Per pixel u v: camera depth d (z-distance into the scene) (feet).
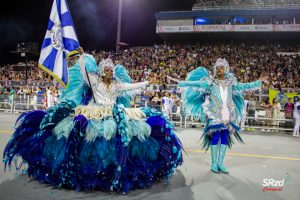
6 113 57.16
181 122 46.19
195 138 33.32
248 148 28.22
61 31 15.78
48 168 14.38
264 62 90.17
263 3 120.37
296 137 40.73
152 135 15.15
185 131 40.45
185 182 16.02
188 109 19.22
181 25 123.24
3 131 32.40
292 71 81.51
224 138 18.30
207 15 121.39
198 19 124.26
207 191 14.66
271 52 102.12
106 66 15.57
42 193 13.65
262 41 124.47
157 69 85.30
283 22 117.29
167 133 15.35
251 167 19.94
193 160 21.38
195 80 19.12
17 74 83.97
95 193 13.84
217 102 18.28
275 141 34.91
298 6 117.08
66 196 13.37
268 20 119.24
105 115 14.43
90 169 13.52
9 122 41.57
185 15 122.11
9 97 60.23
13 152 14.98
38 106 58.18
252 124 47.26
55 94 53.47
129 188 14.34
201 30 120.78
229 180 16.62
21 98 59.21
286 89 59.47
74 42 15.53
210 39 129.90
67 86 15.55
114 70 17.52
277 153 26.03
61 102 15.34
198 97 19.17
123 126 13.85
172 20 124.26
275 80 71.15
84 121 13.70
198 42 122.93
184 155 23.12
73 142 13.42
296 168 20.17
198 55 101.35
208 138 19.15
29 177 15.88
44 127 14.12
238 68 85.30
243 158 22.84
